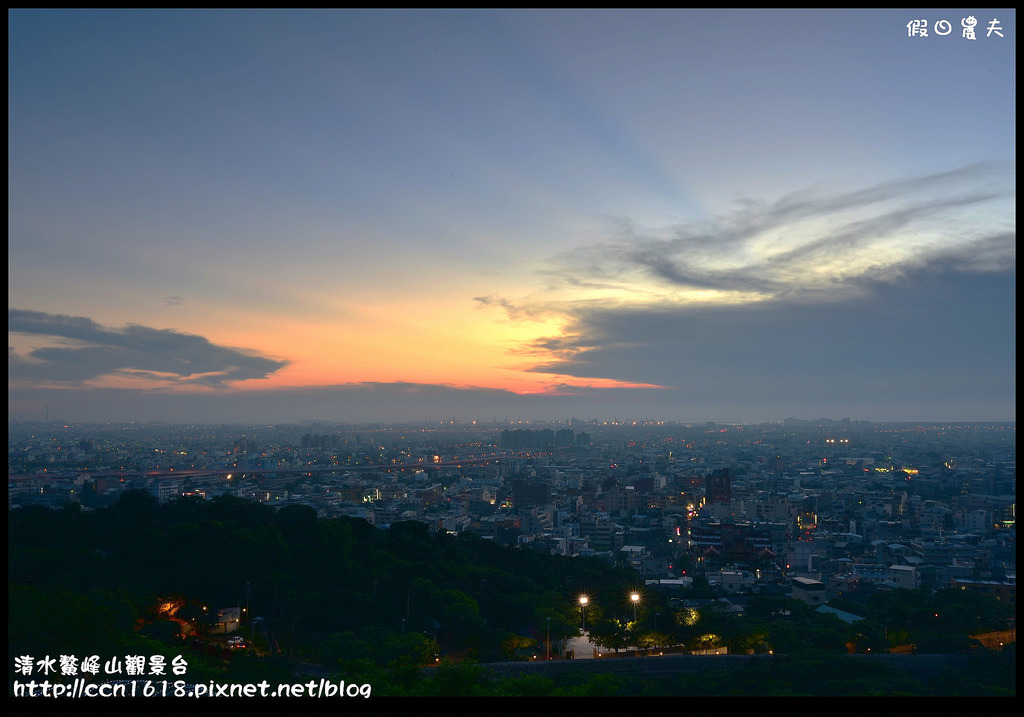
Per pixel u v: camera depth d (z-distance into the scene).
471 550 186.75
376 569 147.38
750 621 133.50
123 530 147.00
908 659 110.12
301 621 126.88
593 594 153.75
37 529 142.50
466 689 78.44
